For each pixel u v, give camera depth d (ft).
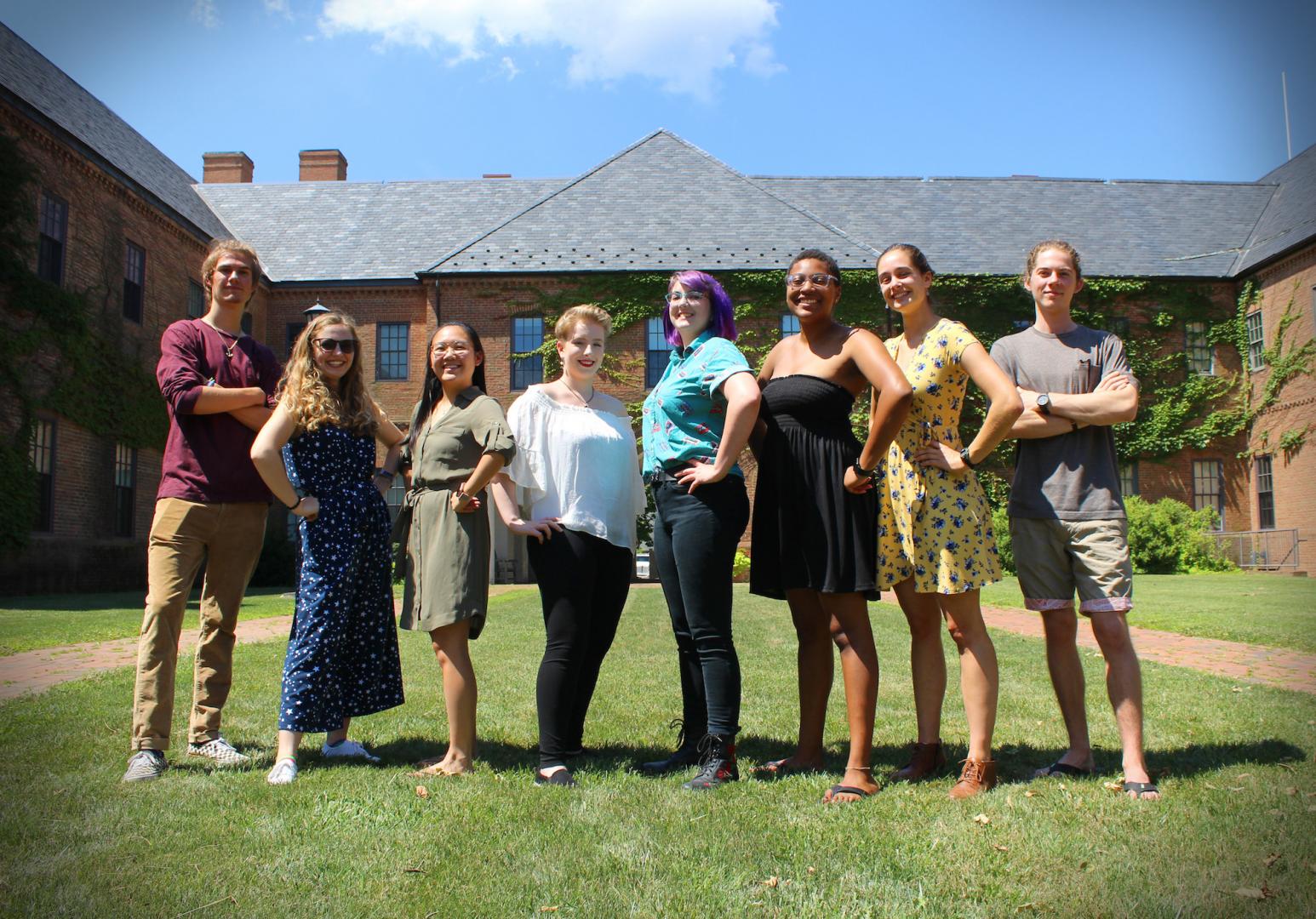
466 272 70.79
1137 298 75.25
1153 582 51.96
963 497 10.13
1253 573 67.05
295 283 75.10
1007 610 33.37
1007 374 11.04
